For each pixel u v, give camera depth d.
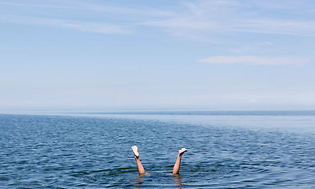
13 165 16.19
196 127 49.59
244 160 17.42
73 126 52.88
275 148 22.91
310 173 13.69
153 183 12.00
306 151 21.16
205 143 26.56
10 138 31.56
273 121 70.06
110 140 29.59
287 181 12.17
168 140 29.39
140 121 72.94
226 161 17.09
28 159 18.16
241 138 31.12
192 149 22.45
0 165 16.19
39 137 32.72
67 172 14.30
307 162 16.59
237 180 12.41
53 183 12.16
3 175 13.71
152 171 14.46
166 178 12.86
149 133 37.97
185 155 19.50
